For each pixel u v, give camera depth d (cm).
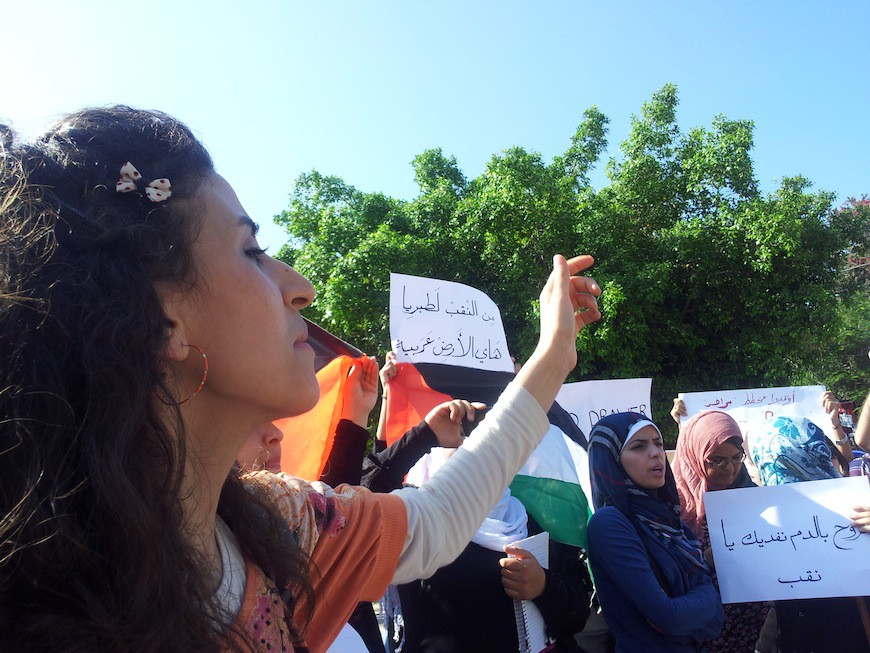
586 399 367
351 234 1283
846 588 255
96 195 73
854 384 1719
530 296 1104
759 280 1131
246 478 102
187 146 83
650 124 1320
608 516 253
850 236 1232
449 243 1210
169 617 66
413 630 257
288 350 86
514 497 289
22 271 67
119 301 69
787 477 314
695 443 319
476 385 322
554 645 254
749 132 1254
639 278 1062
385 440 311
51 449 63
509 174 1148
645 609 233
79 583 62
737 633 292
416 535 113
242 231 84
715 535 276
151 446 70
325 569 101
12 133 76
